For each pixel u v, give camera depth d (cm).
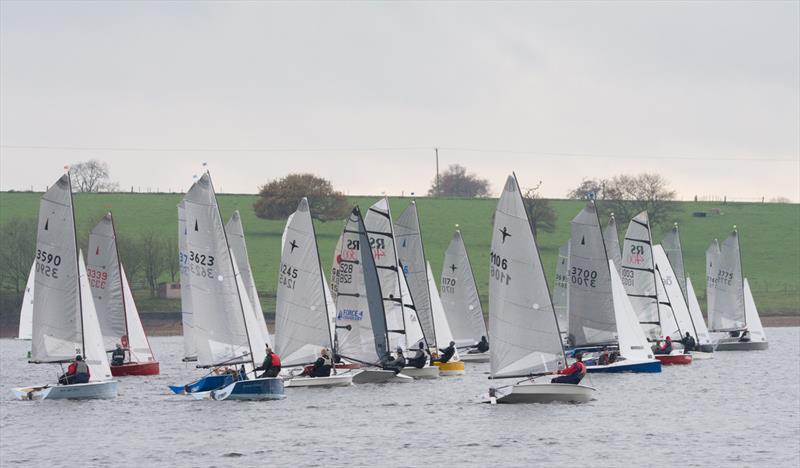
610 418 19088
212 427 18350
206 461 15450
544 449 16088
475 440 16788
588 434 17362
